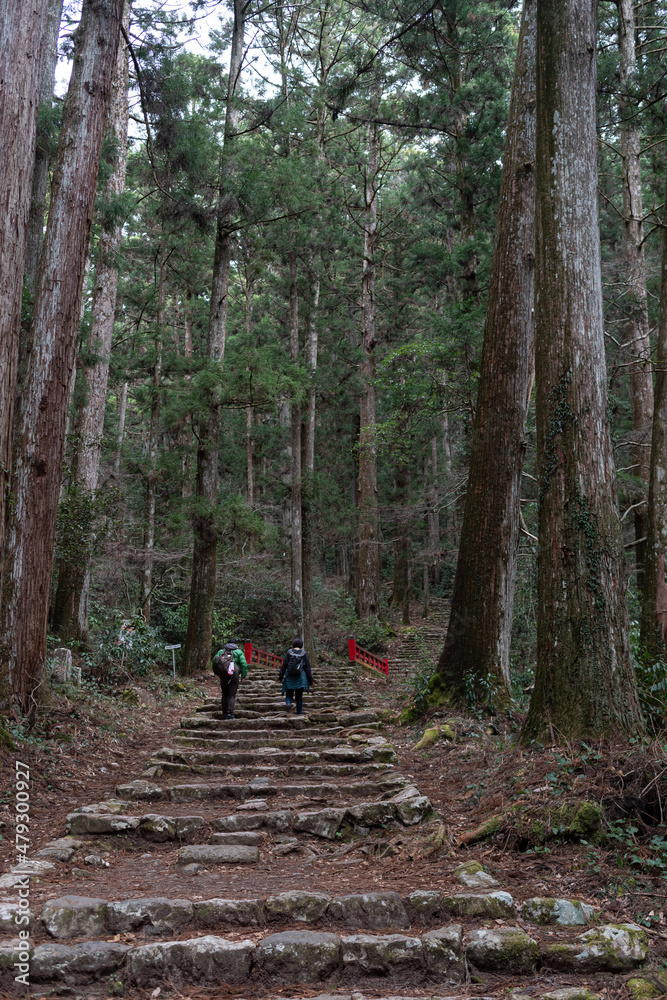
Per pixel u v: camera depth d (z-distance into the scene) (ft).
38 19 23.86
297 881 15.60
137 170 60.54
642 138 55.16
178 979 11.69
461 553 34.06
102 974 11.66
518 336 33.91
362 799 22.07
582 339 21.07
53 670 33.35
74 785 23.07
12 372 22.94
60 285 27.55
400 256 98.27
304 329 79.56
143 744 30.42
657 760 16.84
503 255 34.45
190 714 39.22
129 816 19.39
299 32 76.74
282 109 52.49
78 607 46.19
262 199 49.39
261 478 94.07
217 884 15.33
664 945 12.40
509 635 32.73
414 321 92.32
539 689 20.56
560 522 20.54
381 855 17.33
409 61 59.36
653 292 68.74
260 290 105.91
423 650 57.52
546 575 20.72
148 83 42.80
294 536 65.87
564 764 17.88
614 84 45.70
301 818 19.47
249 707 40.42
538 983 11.69
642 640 26.78
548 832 16.15
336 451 97.45
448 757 25.93
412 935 12.66
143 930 12.88
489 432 33.83
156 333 64.49
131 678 43.14
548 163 22.11
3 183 22.63
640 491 46.01
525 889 14.38
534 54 34.37
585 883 14.49
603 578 19.88
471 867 15.19
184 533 54.70
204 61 55.42
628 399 66.44
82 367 49.26
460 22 57.41
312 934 12.43
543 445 21.31
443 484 59.82
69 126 28.22
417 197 88.07
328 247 70.69
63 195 27.84
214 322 54.80
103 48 28.66
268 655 65.62
